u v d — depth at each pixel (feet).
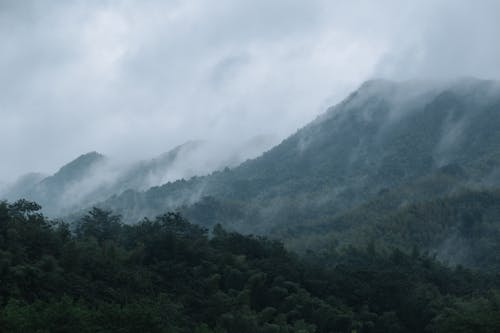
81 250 191.11
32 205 214.90
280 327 186.39
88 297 168.45
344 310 218.79
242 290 213.05
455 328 181.68
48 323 131.23
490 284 272.92
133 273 195.00
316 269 249.14
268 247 273.54
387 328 217.77
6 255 160.86
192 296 197.77
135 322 141.49
